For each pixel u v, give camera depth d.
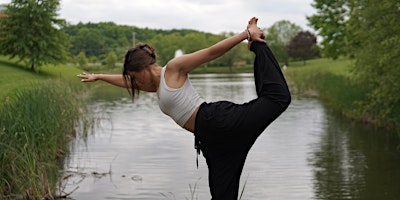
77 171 10.43
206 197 8.77
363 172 10.51
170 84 3.33
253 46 3.42
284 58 84.88
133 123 17.42
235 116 3.27
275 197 8.73
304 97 27.73
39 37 39.19
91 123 16.30
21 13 38.84
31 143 9.52
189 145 13.31
